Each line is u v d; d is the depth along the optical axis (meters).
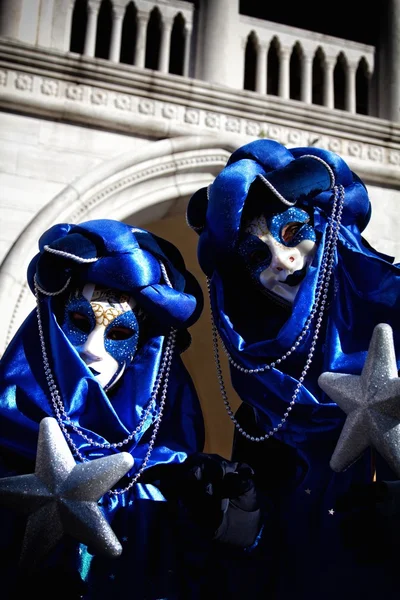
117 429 4.50
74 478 4.15
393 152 7.26
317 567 4.39
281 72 7.60
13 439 4.44
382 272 4.61
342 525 4.16
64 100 6.91
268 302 4.80
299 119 7.19
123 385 4.67
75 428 4.45
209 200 4.72
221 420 7.45
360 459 4.48
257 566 4.47
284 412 4.52
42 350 4.61
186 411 4.72
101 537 4.08
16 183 6.67
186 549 4.46
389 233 7.03
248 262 4.72
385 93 7.75
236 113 7.11
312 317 4.54
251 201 4.72
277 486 4.66
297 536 4.46
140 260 4.68
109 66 7.04
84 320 4.68
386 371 4.23
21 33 7.28
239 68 7.53
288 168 4.66
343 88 7.84
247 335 4.75
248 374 4.59
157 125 6.95
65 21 7.39
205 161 6.91
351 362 4.47
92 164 6.81
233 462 4.42
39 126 6.85
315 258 4.62
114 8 7.46
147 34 7.71
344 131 7.24
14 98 6.86
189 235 7.19
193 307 4.78
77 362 4.52
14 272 6.37
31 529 4.14
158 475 4.55
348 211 4.79
